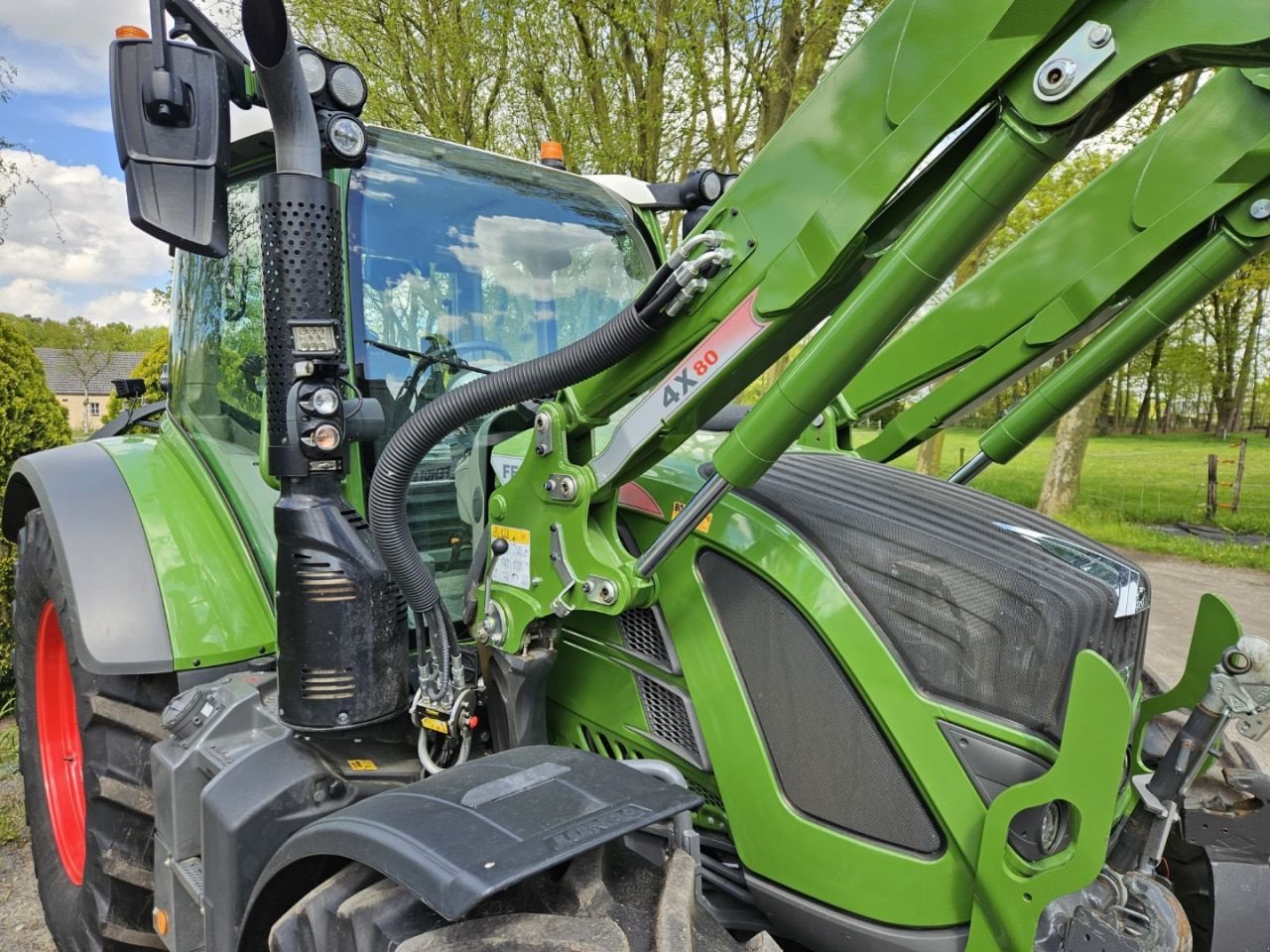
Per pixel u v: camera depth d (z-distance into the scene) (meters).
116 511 2.16
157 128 1.31
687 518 1.46
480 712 1.76
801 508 1.57
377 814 1.24
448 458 2.07
